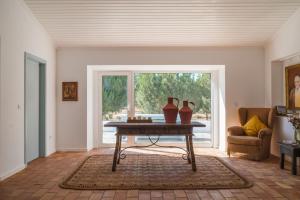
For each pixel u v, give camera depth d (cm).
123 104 678
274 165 480
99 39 582
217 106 675
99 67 644
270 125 552
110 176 404
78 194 329
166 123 439
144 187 352
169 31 550
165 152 595
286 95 559
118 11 487
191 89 687
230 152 588
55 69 616
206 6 473
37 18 504
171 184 365
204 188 350
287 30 518
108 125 425
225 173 420
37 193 334
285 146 439
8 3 412
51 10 480
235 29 545
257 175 414
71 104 619
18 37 444
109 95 679
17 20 441
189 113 439
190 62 616
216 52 618
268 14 495
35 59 511
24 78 465
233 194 329
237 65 618
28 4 461
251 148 518
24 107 465
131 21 516
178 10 484
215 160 515
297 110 522
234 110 617
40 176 410
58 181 384
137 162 496
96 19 510
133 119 457
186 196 322
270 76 593
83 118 618
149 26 533
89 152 604
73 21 516
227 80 618
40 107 554
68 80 618
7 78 410
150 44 603
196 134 683
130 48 616
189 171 432
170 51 616
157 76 687
